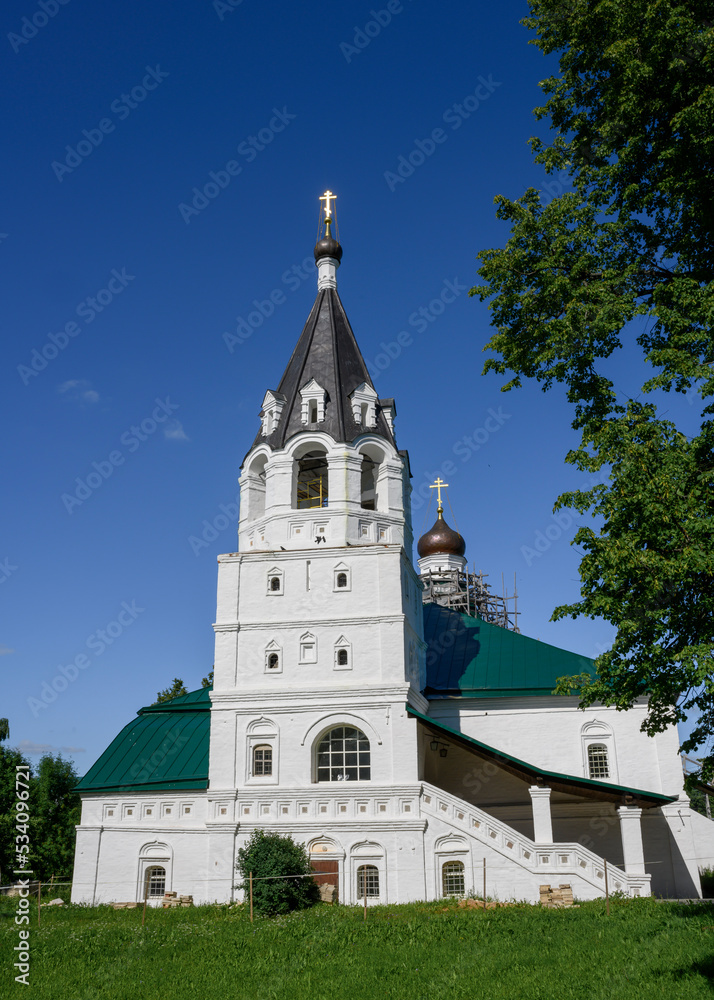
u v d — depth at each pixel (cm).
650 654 1831
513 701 4338
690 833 3981
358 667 3862
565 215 2366
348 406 4322
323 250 4872
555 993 1831
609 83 2308
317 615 3966
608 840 4041
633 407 1998
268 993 1975
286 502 4153
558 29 2438
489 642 4759
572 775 4166
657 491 1786
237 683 3931
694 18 2081
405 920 2798
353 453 4188
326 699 3825
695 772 1950
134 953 2402
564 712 4275
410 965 2170
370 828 3609
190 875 3800
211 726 3875
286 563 4066
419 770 3841
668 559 1792
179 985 2072
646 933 2372
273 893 3206
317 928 2697
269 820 3703
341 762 3809
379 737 3744
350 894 3544
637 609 1862
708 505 1803
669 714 1942
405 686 3781
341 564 4012
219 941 2539
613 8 2164
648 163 2267
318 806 3688
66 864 5897
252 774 3800
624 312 2142
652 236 2322
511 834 3497
